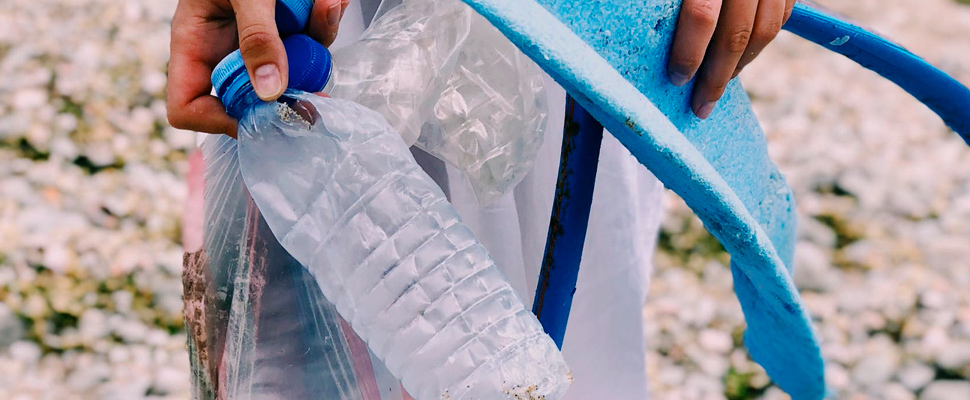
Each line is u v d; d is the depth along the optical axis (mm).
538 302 776
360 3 838
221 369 801
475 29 776
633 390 1045
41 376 1634
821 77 2752
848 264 2082
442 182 869
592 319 1000
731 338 1888
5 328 1690
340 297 696
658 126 661
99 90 2227
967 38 3016
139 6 2502
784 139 2469
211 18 723
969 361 1840
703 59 750
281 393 771
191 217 831
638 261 1004
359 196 689
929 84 849
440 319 679
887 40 826
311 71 690
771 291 792
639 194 1027
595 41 705
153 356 1705
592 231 969
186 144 2146
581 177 742
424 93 758
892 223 2203
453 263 688
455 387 673
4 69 2246
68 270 1811
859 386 1794
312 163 690
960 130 883
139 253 1875
